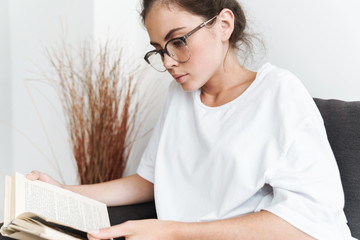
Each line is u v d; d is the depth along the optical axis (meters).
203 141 1.04
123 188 1.20
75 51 1.88
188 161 1.09
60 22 1.92
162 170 1.13
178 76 0.99
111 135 1.68
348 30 1.25
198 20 0.94
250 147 0.93
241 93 1.03
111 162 1.69
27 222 0.72
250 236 0.82
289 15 1.36
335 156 1.00
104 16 1.79
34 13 2.01
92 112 1.67
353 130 0.99
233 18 1.00
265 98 0.96
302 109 0.91
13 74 2.15
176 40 0.93
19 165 2.23
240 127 0.97
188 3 0.92
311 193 0.82
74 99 1.78
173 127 1.16
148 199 1.23
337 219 0.86
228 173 0.95
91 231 0.80
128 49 1.85
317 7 1.30
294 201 0.82
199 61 0.96
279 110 0.92
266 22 1.41
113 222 1.08
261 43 1.40
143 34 1.81
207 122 1.05
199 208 1.02
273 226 0.81
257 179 0.91
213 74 1.06
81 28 1.83
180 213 1.07
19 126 2.20
